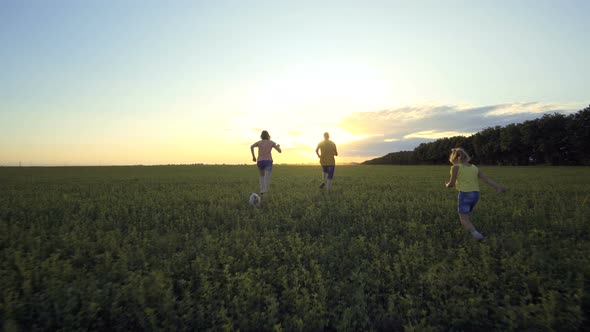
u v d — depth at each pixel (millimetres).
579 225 6633
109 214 8641
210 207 9133
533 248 5184
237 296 3854
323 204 9508
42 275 4418
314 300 3707
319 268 4746
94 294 3738
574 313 3375
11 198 11695
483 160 91812
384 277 4477
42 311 3553
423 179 21031
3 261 5105
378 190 13688
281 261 5188
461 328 3457
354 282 4215
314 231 7062
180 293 4246
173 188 15438
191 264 4875
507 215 7867
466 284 4191
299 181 19125
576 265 4477
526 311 3432
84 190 14688
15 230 6613
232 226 7332
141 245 5895
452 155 6477
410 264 4684
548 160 76000
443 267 4414
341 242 5836
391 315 3562
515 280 4188
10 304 3486
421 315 3605
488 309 3717
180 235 6457
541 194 11703
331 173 12961
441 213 7988
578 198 10516
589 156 67938
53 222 7852
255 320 3451
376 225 7215
